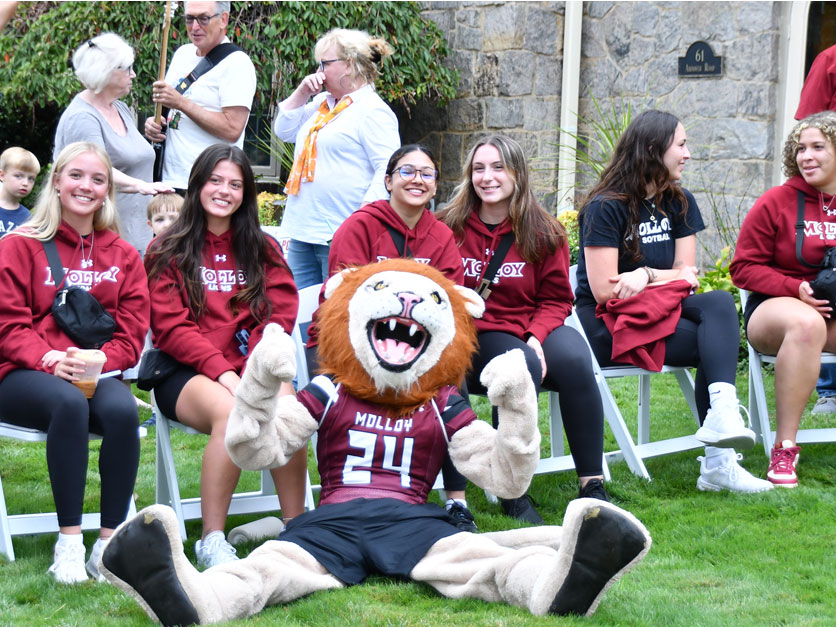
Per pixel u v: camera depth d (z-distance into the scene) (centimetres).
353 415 403
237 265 480
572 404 504
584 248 573
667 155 561
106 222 459
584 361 505
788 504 510
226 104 652
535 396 377
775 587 400
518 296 528
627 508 516
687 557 441
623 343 550
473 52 1139
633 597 381
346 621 346
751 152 984
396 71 1085
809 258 578
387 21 1084
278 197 1084
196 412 444
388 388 396
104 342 440
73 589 395
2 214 686
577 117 1102
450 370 401
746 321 598
